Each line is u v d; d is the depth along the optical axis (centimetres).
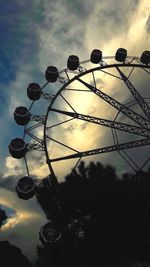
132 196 3061
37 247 3117
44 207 2998
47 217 2947
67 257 2836
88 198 3097
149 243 2803
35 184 3039
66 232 2880
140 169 3141
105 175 3269
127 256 2770
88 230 2923
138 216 2952
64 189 3125
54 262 2869
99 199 3098
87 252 2820
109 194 3112
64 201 3041
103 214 3000
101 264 2769
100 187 3172
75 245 2852
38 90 3659
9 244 3231
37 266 3003
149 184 3097
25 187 2983
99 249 2825
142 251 2775
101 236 2881
